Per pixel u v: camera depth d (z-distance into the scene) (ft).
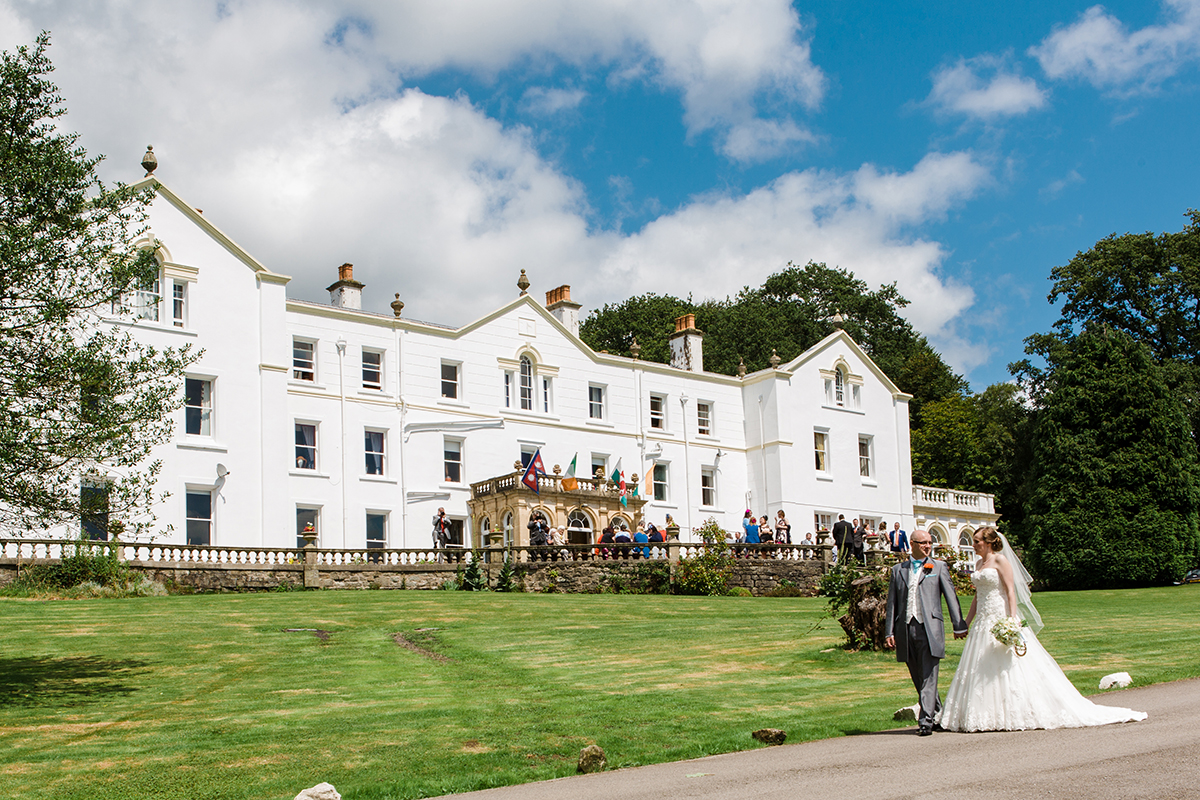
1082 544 139.95
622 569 120.26
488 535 139.54
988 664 37.58
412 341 144.97
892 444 186.09
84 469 66.08
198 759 39.11
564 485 143.64
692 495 168.96
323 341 137.59
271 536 127.44
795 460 172.35
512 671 59.62
